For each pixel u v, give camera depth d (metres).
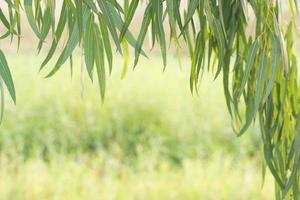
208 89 20.69
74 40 2.40
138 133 16.12
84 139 15.77
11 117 15.54
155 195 11.36
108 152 14.98
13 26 2.52
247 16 2.72
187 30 2.74
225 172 12.30
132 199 11.29
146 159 13.76
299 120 2.80
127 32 2.46
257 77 2.68
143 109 17.36
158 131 15.91
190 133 15.47
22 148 14.56
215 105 18.38
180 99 19.22
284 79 2.73
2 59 2.23
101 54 2.46
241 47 2.86
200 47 2.73
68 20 2.36
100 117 16.58
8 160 13.30
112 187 11.65
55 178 11.81
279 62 2.68
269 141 2.92
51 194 11.29
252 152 14.71
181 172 12.69
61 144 15.51
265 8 2.68
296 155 2.79
